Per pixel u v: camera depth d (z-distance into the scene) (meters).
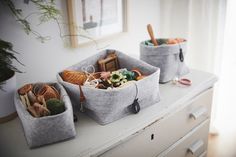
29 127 0.75
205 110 1.19
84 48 1.33
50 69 1.22
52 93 0.88
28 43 1.11
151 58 1.12
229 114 1.84
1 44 0.89
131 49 1.59
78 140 0.81
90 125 0.88
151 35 1.17
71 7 1.17
